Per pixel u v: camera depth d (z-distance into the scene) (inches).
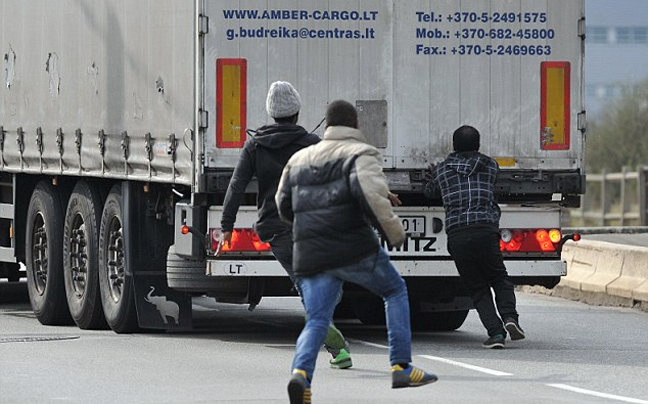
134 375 1178.6
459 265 1384.1
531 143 1433.3
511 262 1419.8
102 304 1569.9
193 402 1034.7
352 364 1247.5
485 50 1425.9
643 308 1867.6
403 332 1007.0
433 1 1416.1
